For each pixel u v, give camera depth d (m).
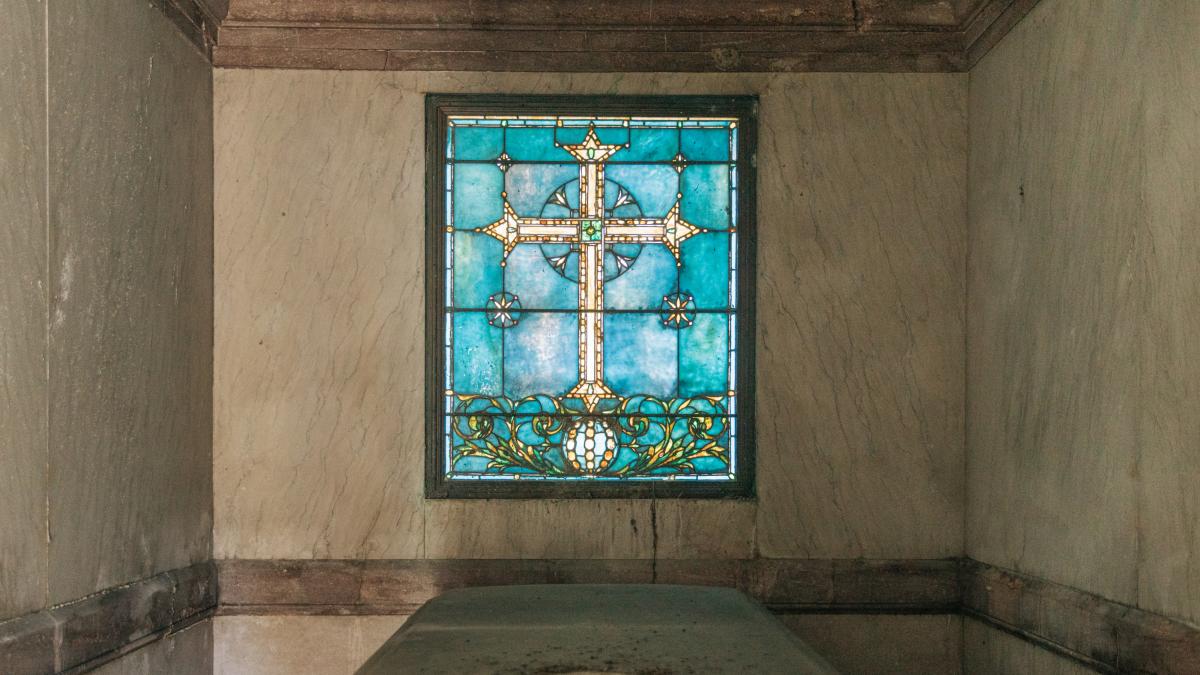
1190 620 2.34
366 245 3.79
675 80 3.84
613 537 3.77
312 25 3.75
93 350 2.82
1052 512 3.06
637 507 3.78
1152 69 2.52
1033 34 3.22
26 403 2.47
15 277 2.43
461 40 3.80
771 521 3.79
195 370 3.57
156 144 3.25
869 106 3.83
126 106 3.03
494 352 3.86
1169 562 2.43
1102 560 2.75
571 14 3.77
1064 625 2.91
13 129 2.43
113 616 2.86
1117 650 2.61
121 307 3.00
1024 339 3.27
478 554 3.76
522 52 3.83
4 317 2.38
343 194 3.79
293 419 3.75
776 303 3.82
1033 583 3.15
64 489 2.65
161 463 3.28
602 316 3.88
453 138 3.88
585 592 3.22
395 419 3.77
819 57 3.83
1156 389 2.48
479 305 3.86
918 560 3.77
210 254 3.72
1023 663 3.21
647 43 3.82
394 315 3.79
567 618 2.82
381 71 3.81
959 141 3.82
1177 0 2.41
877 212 3.82
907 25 3.78
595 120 3.90
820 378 3.81
